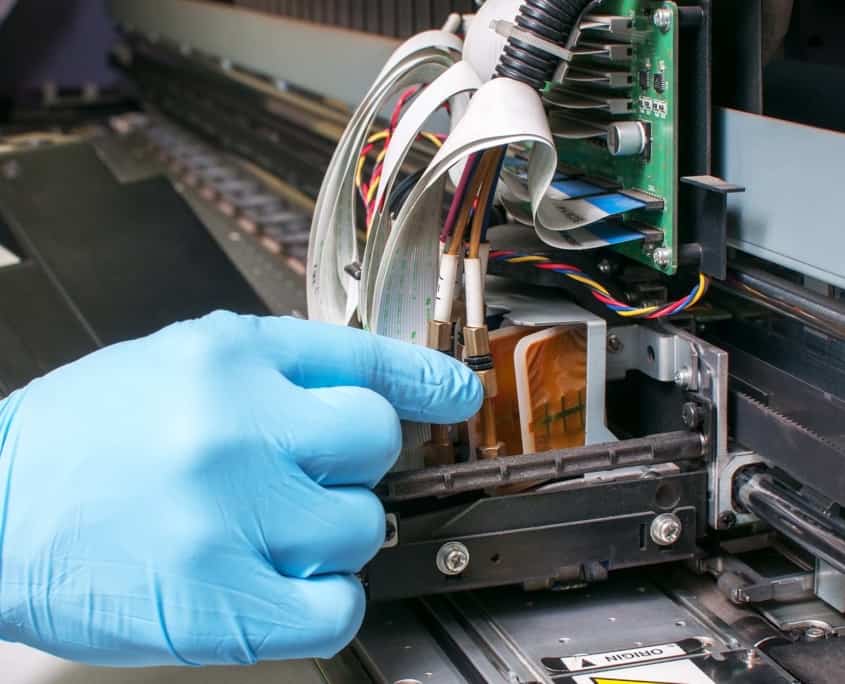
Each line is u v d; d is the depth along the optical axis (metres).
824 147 0.85
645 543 0.96
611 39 1.00
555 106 1.09
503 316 1.02
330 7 2.14
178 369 0.85
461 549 0.92
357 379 0.90
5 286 1.83
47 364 1.59
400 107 1.18
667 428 1.04
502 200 1.17
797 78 1.16
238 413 0.82
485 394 0.96
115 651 0.82
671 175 0.95
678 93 0.96
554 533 0.94
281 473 0.82
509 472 0.92
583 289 1.06
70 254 1.99
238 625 0.79
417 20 1.75
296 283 2.02
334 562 0.83
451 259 0.96
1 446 0.86
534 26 0.90
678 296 1.08
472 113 0.89
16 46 3.50
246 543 0.80
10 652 1.00
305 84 2.15
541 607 1.01
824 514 0.89
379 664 0.95
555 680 0.88
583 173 1.12
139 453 0.81
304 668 0.95
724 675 0.87
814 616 0.98
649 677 0.87
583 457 0.93
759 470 0.98
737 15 0.97
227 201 2.51
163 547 0.79
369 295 1.01
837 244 0.85
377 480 0.88
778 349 1.04
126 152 3.06
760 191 0.93
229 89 2.90
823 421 0.92
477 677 0.90
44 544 0.81
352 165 1.08
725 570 1.02
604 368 1.01
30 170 2.37
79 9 3.57
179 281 1.91
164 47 3.32
